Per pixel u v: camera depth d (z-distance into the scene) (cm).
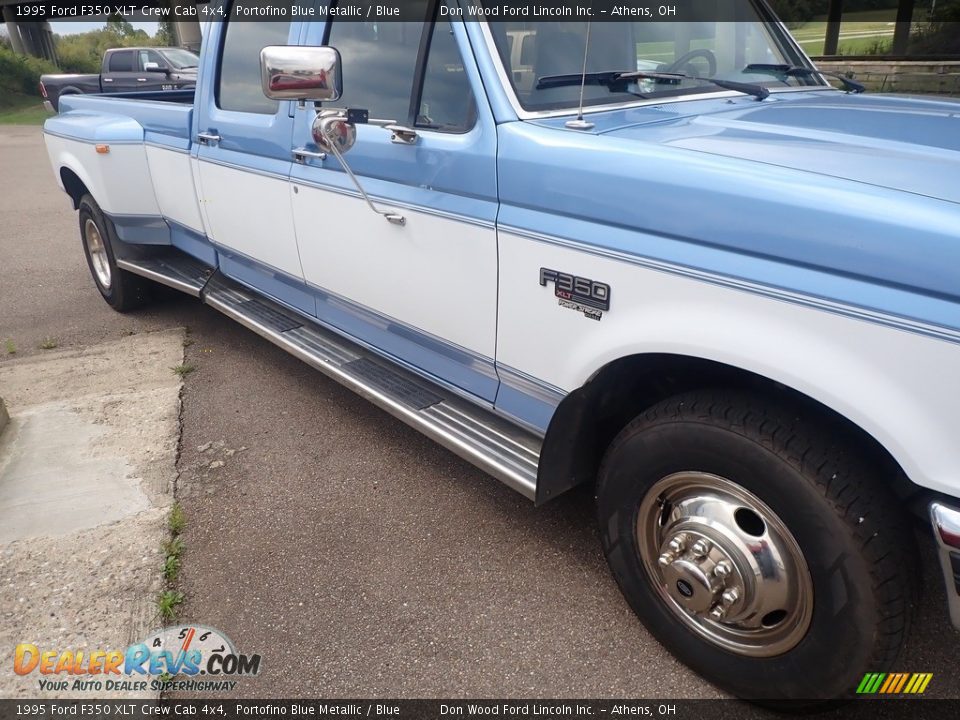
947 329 159
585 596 270
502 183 243
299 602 271
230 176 390
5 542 305
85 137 485
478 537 303
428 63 271
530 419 271
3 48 2811
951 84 845
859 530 182
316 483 342
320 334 384
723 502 209
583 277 224
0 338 528
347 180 306
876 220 168
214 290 457
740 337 190
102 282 576
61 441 382
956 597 174
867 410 172
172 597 273
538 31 259
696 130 232
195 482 345
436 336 292
